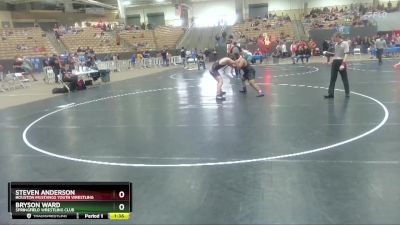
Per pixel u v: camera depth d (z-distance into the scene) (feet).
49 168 19.51
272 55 105.60
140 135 25.70
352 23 119.75
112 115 33.78
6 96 52.85
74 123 31.01
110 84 62.23
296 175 16.80
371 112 29.12
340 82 48.67
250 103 36.09
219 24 153.58
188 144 22.75
